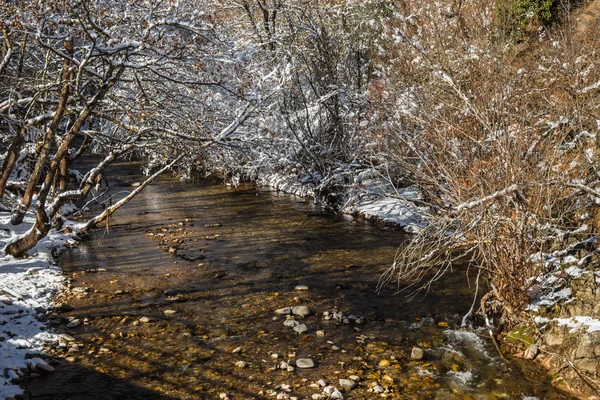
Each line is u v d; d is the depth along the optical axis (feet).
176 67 31.17
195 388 18.21
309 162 53.16
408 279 28.91
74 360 20.13
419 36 39.01
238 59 30.78
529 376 18.97
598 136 23.24
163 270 30.86
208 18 29.27
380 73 42.34
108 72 28.04
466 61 33.63
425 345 21.38
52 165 29.71
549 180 20.57
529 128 22.75
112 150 34.45
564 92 27.66
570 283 21.48
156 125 33.60
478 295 26.40
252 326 23.22
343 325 23.36
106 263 32.19
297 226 41.27
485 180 21.53
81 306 25.34
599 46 32.14
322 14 51.98
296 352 20.83
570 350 18.98
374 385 18.29
